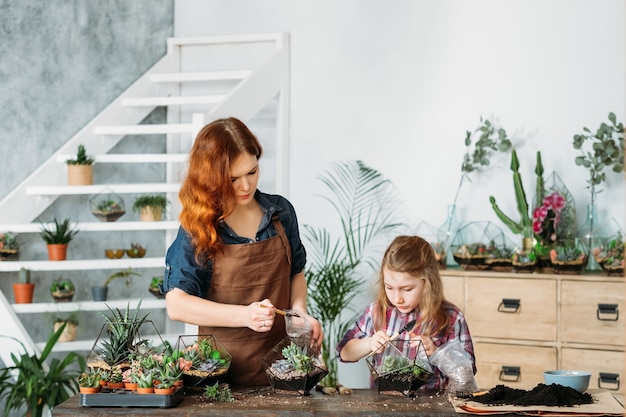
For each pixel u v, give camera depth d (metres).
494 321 5.07
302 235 6.01
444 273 5.17
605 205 5.30
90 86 6.12
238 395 2.95
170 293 3.15
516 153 5.50
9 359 5.45
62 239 5.61
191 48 6.28
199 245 3.12
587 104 5.39
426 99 5.73
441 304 3.33
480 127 5.47
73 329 5.70
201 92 6.27
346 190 5.91
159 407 2.75
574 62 5.41
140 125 5.95
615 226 5.28
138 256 5.91
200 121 5.39
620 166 5.23
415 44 5.76
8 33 6.00
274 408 2.74
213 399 2.87
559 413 2.64
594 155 5.25
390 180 5.81
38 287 5.98
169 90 6.27
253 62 6.17
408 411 2.69
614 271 4.91
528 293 5.01
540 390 2.79
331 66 5.95
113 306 5.62
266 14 6.11
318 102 5.98
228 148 3.02
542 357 4.99
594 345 4.89
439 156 5.70
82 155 5.69
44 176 5.81
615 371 4.86
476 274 5.10
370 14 5.87
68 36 6.08
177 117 6.28
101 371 2.89
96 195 6.04
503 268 5.11
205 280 3.21
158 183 6.23
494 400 2.77
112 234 6.17
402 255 3.27
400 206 5.78
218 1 6.21
